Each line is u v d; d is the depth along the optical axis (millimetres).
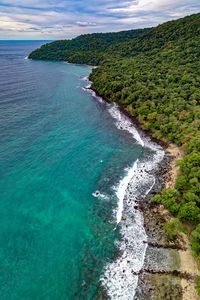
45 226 50719
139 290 38938
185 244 45625
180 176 59656
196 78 112750
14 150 74500
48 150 76125
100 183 62938
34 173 65500
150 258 43656
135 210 54062
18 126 89938
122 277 40938
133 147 79438
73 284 40312
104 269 42344
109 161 72000
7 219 51719
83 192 59906
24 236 48312
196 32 181125
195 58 140875
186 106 89875
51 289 39688
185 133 76250
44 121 95750
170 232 47375
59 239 48031
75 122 96688
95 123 96625
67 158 72750
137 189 60312
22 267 42688
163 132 82438
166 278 40281
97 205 55969
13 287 39719
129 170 67812
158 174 65688
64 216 53156
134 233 48594
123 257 44188
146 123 89375
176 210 50406
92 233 49250
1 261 43406
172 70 129000
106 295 38562
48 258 44375
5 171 65125
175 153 74188
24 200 56750
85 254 45094
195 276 40219
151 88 111125
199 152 64188
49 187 61125
